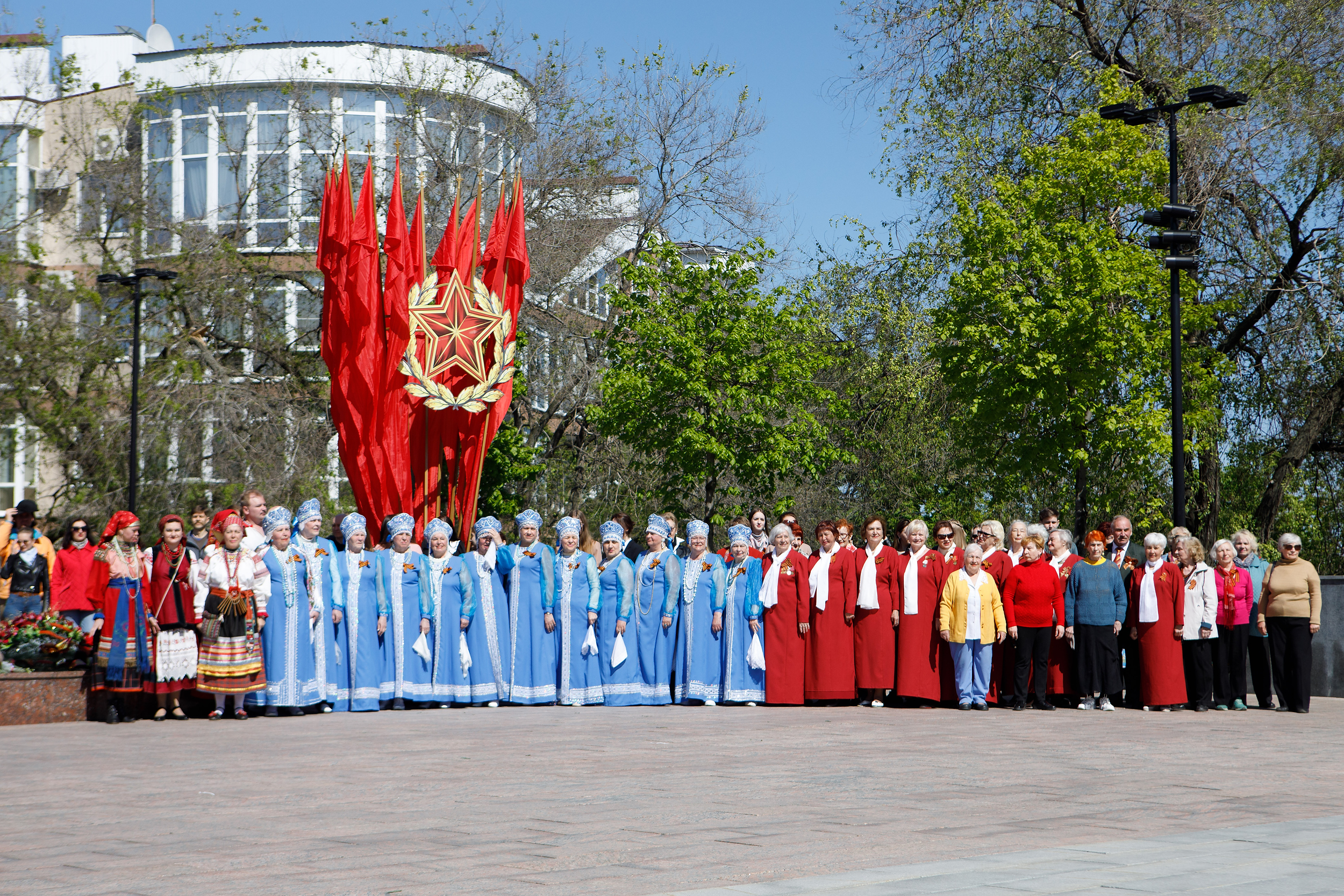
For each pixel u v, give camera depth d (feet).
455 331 52.16
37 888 16.07
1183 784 25.79
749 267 94.53
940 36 87.04
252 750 31.63
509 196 94.22
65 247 99.40
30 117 88.43
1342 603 51.96
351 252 50.42
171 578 41.04
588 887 15.80
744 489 92.38
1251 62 78.74
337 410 50.88
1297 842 18.85
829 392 87.66
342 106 96.99
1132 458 70.33
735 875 16.53
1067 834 19.72
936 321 73.31
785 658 46.37
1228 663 46.98
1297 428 84.33
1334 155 76.89
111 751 31.55
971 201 83.41
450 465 53.52
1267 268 82.17
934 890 15.24
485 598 46.37
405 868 17.12
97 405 77.61
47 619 42.78
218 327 88.58
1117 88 73.92
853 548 46.96
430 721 39.93
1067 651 46.98
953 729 37.45
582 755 30.32
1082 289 68.28
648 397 81.00
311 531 44.09
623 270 85.46
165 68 107.55
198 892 15.76
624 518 52.31
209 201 106.32
